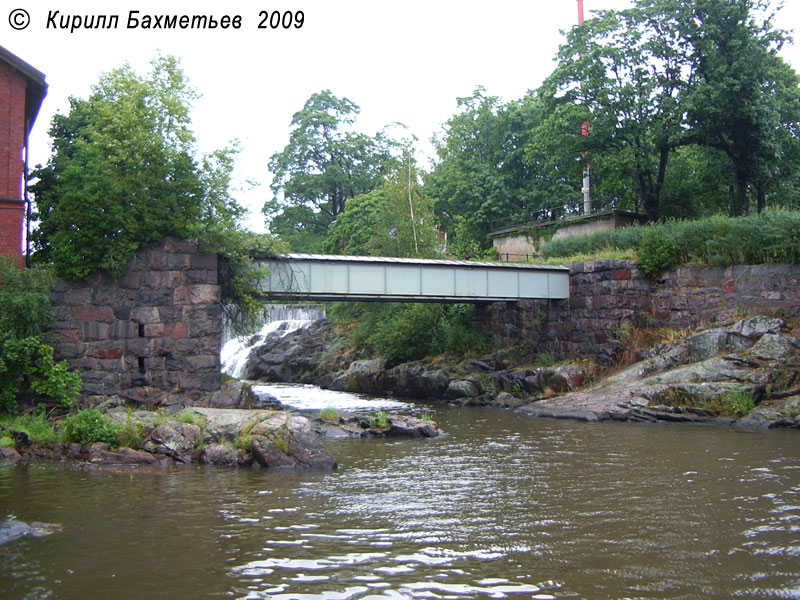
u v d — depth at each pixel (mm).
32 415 20297
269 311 58438
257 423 16594
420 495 12680
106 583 7969
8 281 21328
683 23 35969
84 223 22141
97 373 22234
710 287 29922
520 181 54375
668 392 25062
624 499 12258
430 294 31656
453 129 58500
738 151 37656
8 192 22297
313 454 15758
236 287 25109
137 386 22609
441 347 40719
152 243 23078
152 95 24984
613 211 41344
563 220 44938
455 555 9070
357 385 41375
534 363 34875
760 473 14469
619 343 31375
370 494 12742
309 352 48719
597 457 16844
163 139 24391
